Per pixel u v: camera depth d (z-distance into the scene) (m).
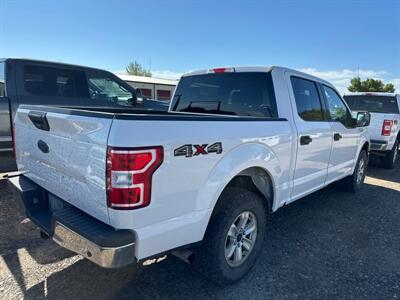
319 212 4.70
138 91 6.80
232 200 2.67
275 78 3.40
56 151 2.39
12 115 4.93
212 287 2.78
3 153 4.84
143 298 2.60
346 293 2.76
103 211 2.01
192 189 2.25
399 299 2.71
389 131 7.42
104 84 6.29
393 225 4.30
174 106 4.29
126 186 1.89
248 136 2.71
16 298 2.55
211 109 3.88
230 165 2.53
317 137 3.81
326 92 4.25
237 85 3.65
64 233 2.16
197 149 2.25
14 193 2.90
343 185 5.67
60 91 5.61
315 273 3.05
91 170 2.03
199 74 4.03
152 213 2.04
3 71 5.16
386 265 3.24
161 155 2.01
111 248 1.92
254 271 3.04
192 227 2.31
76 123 2.11
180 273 2.97
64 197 2.43
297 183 3.58
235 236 2.77
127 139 1.87
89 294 2.63
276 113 3.33
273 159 3.04
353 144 5.06
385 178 7.08
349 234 3.96
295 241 3.71
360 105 8.77
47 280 2.80
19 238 3.54
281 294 2.71
